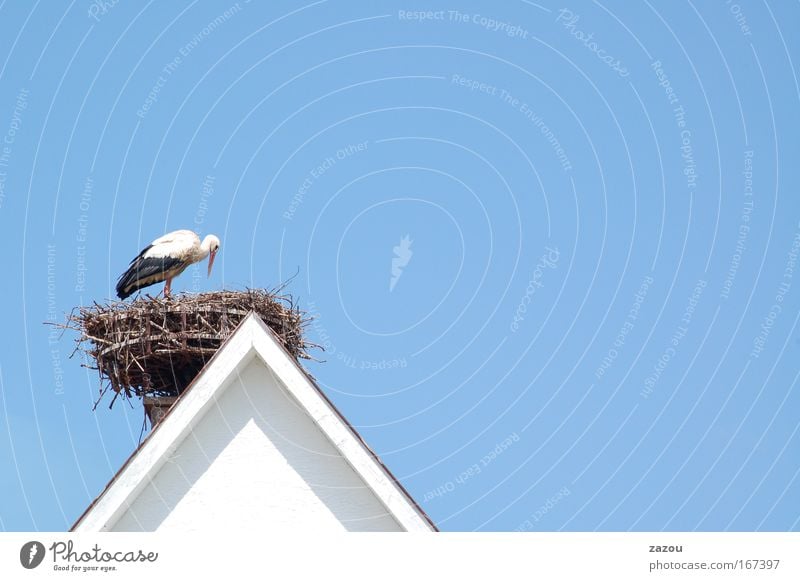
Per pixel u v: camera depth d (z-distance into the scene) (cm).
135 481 1725
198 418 1772
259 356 1778
